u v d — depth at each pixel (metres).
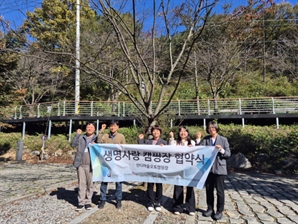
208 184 4.07
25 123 17.66
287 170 8.88
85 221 3.69
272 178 7.86
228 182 7.16
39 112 17.08
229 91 22.64
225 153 3.84
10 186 6.47
